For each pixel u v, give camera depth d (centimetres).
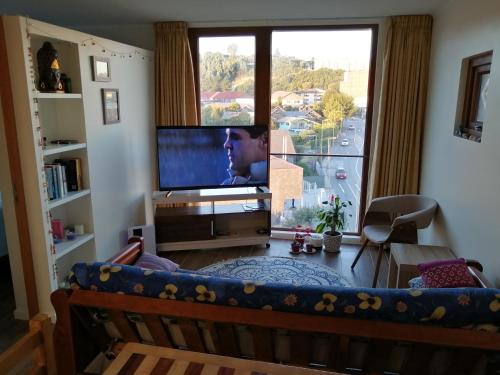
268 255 421
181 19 418
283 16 404
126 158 398
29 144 266
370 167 439
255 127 427
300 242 432
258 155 433
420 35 390
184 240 420
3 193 276
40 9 367
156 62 440
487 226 241
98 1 339
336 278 367
